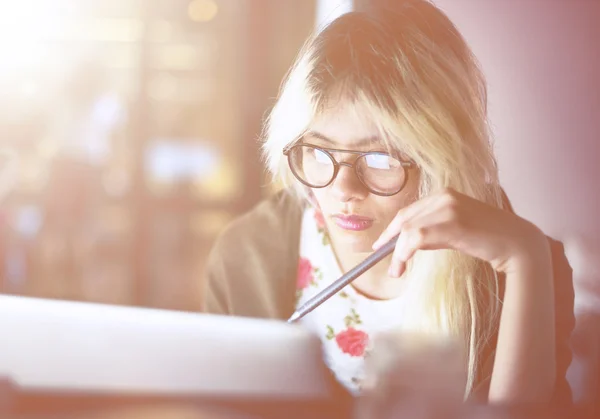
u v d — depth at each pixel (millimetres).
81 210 4453
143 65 4602
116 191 4547
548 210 3297
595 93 3199
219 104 4684
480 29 3285
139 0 4582
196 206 4586
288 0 4418
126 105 4598
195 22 4598
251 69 4504
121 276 4371
